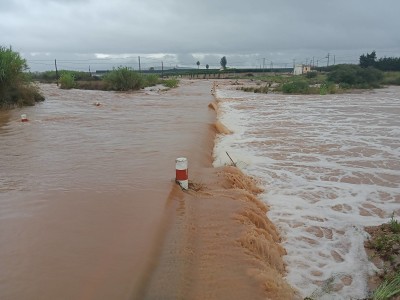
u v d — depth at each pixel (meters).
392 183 9.55
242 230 5.80
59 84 46.78
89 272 4.27
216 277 4.59
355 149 13.23
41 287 3.97
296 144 14.02
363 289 4.94
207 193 7.49
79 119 17.28
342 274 5.29
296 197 8.44
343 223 7.07
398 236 6.23
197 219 6.15
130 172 8.29
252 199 7.54
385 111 24.48
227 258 5.02
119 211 6.03
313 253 5.93
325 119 20.77
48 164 8.97
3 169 8.51
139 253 4.73
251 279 4.61
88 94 34.59
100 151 10.45
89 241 5.00
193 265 4.77
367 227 6.93
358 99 34.19
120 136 12.90
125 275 4.24
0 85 21.59
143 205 6.30
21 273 4.22
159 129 14.56
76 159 9.48
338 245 6.20
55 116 18.23
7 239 5.02
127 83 40.94
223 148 13.18
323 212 7.60
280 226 6.94
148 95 35.00
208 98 32.16
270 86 51.31
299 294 4.80
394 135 15.87
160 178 7.84
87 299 3.79
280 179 9.75
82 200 6.49
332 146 13.70
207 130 14.94
